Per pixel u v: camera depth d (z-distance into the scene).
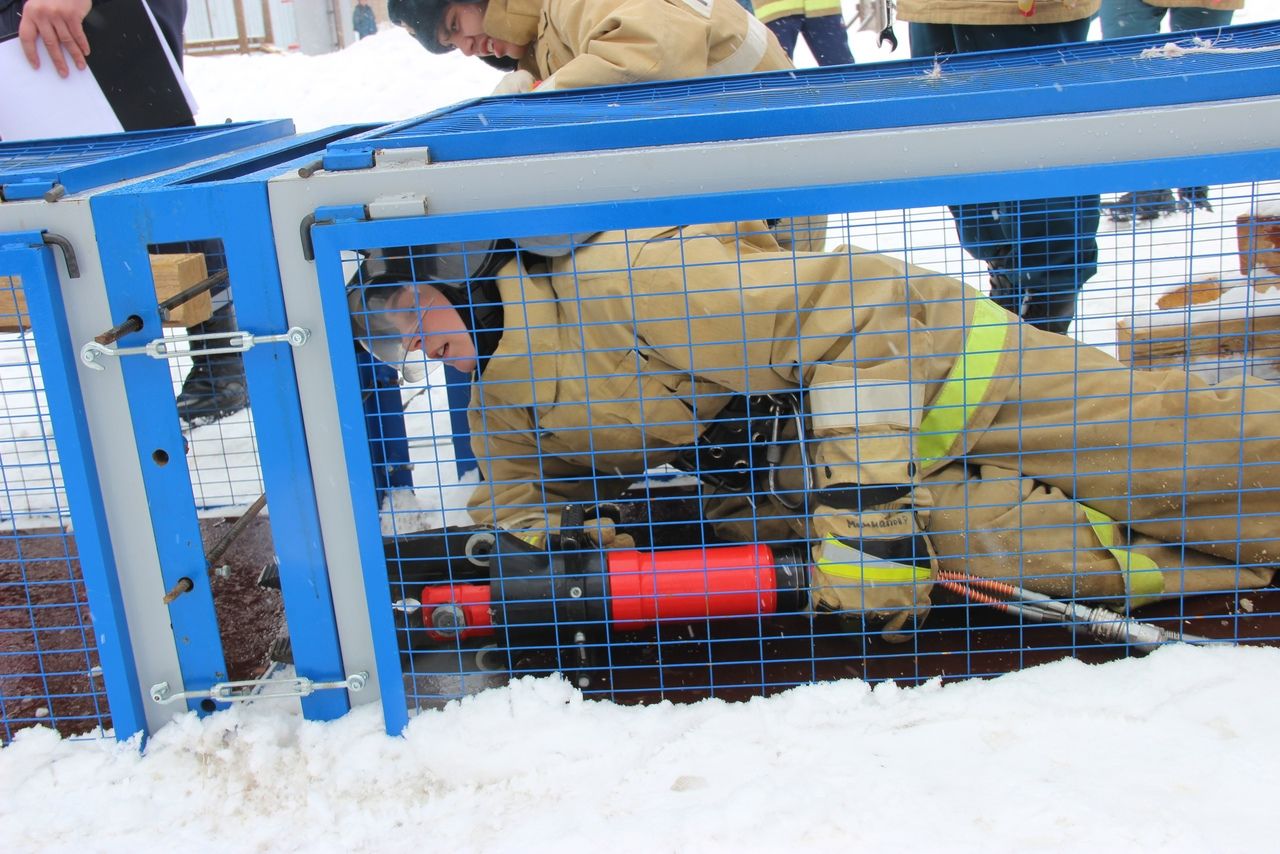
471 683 1.86
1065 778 1.44
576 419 2.00
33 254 1.50
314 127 8.89
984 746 1.52
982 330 2.00
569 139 1.63
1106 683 1.62
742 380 1.92
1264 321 2.61
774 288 1.84
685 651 1.92
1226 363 2.38
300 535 1.62
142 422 1.58
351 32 12.41
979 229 3.12
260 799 1.56
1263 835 1.31
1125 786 1.42
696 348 1.87
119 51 3.26
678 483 2.56
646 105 2.12
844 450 1.81
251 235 1.53
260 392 1.57
